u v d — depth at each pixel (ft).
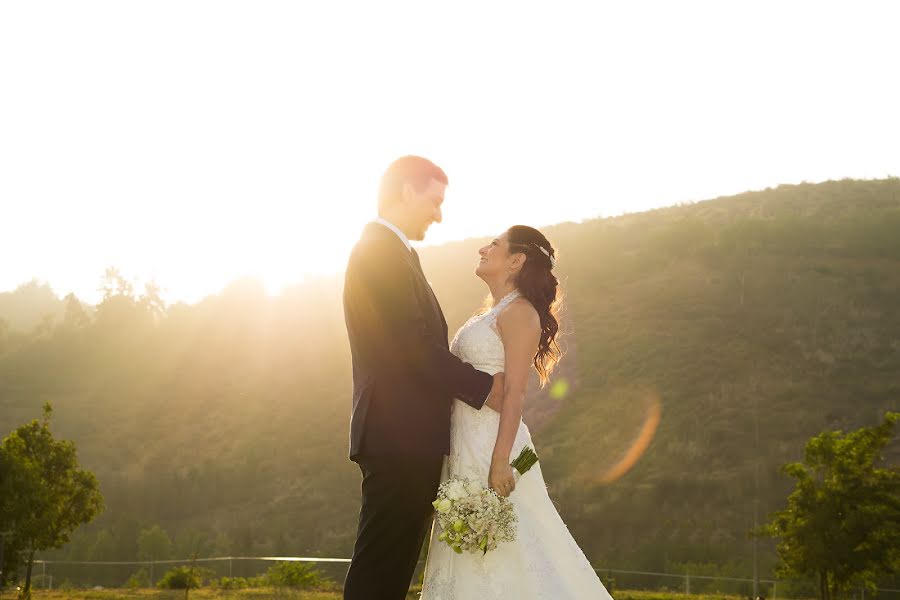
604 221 408.05
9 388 379.76
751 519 184.96
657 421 231.91
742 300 294.66
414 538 12.94
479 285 338.54
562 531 13.57
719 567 147.54
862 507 71.15
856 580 72.59
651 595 96.22
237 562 148.87
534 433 237.25
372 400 12.83
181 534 217.97
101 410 347.97
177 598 71.72
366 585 12.75
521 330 13.64
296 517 237.66
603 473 212.02
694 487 200.13
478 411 13.69
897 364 249.75
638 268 334.44
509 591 13.11
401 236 13.37
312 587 87.81
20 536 70.79
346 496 246.06
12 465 71.61
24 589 70.74
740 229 344.69
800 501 74.59
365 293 12.91
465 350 14.05
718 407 235.61
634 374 256.93
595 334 283.79
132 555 181.16
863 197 391.04
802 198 401.70
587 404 246.88
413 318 12.71
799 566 73.97
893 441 206.49
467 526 12.54
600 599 13.43
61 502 83.92
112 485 272.51
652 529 185.88
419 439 12.70
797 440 216.13
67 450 86.07
